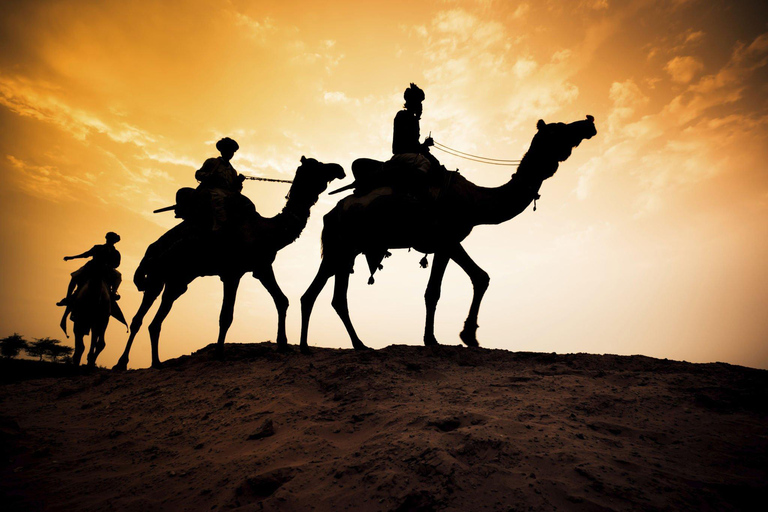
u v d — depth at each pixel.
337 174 7.88
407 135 6.86
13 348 32.53
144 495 3.08
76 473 3.65
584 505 2.30
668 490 2.40
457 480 2.57
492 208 6.56
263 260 7.68
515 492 2.44
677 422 3.38
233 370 6.29
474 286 6.69
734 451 2.87
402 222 6.25
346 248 6.83
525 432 3.16
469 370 5.17
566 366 5.25
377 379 4.79
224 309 7.42
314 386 4.93
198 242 7.63
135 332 8.09
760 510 2.30
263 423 3.97
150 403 5.41
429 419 3.46
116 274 9.75
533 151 6.59
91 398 6.12
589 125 6.61
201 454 3.70
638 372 4.70
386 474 2.72
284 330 7.74
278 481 2.89
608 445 3.00
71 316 9.18
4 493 3.30
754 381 4.16
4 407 6.02
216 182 7.72
